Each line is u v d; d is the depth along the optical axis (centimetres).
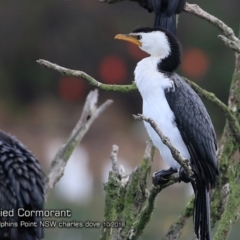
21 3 3058
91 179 1962
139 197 718
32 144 2628
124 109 2969
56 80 3047
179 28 2894
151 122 654
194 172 768
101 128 2781
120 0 895
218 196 761
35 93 3047
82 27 3036
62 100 3016
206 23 2878
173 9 881
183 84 815
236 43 744
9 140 663
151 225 1385
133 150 2644
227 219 714
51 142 2644
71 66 3050
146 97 814
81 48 3042
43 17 3052
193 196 759
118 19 3041
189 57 2852
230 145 773
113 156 712
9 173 640
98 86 796
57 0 3042
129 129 2833
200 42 2873
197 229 729
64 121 2867
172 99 801
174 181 763
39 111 2939
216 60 2858
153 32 843
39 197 649
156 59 834
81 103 3006
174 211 1563
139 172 725
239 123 779
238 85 787
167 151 770
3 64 3050
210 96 796
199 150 782
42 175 661
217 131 2623
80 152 2220
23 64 3056
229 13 2852
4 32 3047
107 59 3000
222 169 770
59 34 3052
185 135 792
